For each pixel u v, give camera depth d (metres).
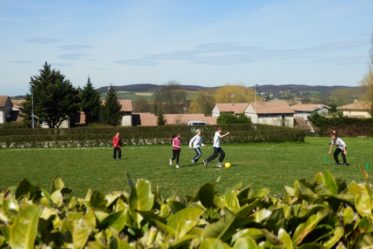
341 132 57.50
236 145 43.81
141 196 3.11
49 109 75.44
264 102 104.00
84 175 21.05
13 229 2.46
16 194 3.72
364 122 57.00
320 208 2.97
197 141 25.64
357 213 3.22
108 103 82.62
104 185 17.98
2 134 43.91
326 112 95.81
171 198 3.39
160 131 46.16
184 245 2.51
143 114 101.31
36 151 36.72
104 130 45.41
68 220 2.75
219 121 57.84
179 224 2.70
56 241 2.59
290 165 24.88
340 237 2.84
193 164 25.52
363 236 2.88
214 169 22.98
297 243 2.77
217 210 3.31
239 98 125.06
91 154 33.31
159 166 24.56
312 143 46.16
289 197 3.82
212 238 2.37
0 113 90.31
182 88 116.62
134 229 2.95
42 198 3.49
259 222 2.74
